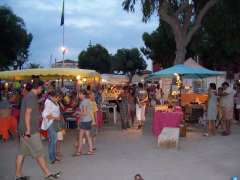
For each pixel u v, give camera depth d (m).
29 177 8.16
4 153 11.13
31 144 7.78
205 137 14.48
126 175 8.41
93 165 9.46
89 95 11.27
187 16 24.11
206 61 40.34
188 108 18.42
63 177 8.23
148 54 48.19
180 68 17.00
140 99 17.64
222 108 15.30
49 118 9.61
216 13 26.08
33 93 7.81
